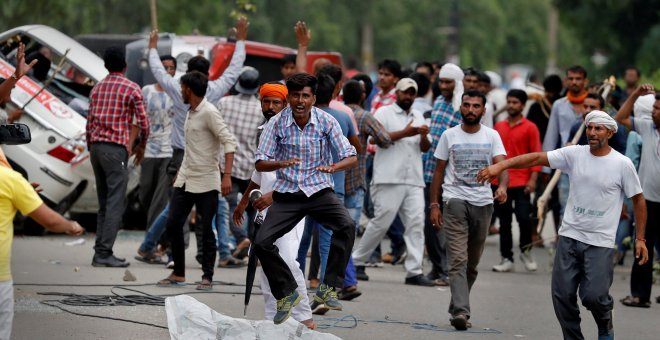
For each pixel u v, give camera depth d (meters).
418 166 37.34
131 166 46.47
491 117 40.19
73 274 35.88
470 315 32.12
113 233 37.91
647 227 34.97
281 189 26.50
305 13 128.12
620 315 33.69
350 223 26.58
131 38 54.44
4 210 20.14
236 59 38.00
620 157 26.52
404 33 168.88
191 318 25.28
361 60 169.75
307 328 25.55
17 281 34.09
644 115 37.28
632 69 56.38
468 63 173.75
